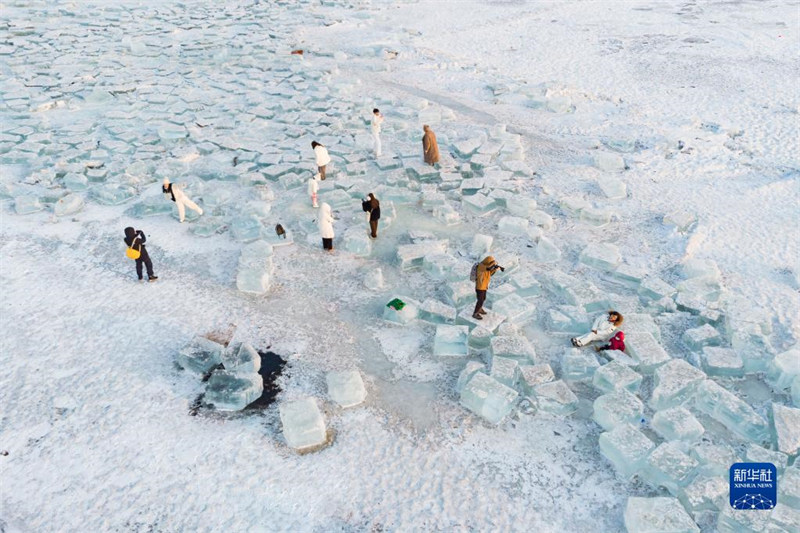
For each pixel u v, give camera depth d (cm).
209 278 1307
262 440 923
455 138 1992
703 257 1390
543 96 2386
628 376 1003
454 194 1662
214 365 1061
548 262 1373
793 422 910
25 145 1836
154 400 992
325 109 2209
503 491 850
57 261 1351
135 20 3425
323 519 807
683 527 767
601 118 2216
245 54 2850
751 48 2986
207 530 794
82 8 3619
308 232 1480
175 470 872
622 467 875
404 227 1517
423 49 2994
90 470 872
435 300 1218
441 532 794
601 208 1589
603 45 3102
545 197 1661
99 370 1052
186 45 2942
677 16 3653
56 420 952
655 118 2209
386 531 795
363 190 1623
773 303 1231
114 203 1583
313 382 1037
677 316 1197
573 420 969
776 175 1789
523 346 1065
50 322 1162
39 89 2325
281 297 1252
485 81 2581
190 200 1512
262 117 2139
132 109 2156
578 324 1148
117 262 1353
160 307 1209
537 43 3150
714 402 964
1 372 1041
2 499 830
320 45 3066
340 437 931
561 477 872
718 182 1752
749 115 2228
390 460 895
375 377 1050
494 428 951
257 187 1650
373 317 1200
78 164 1738
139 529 796
